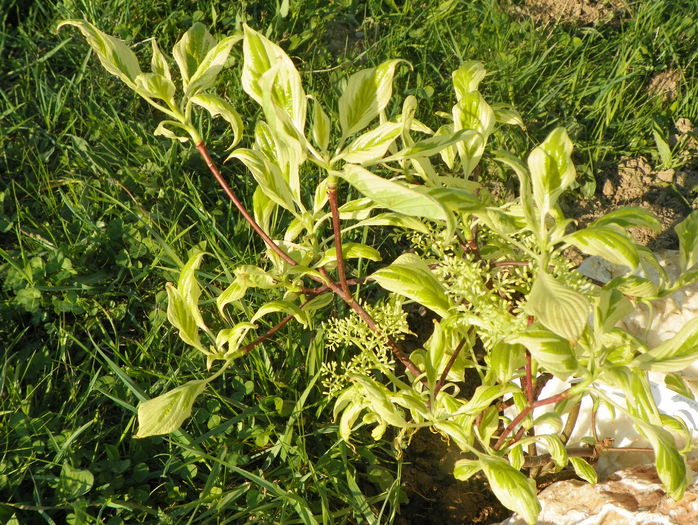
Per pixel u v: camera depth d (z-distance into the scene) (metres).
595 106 1.41
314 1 1.52
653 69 1.50
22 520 0.90
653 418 0.72
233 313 1.12
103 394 1.02
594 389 0.80
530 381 0.79
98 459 0.97
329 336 0.90
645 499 0.84
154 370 1.05
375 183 0.65
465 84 0.83
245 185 1.27
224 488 0.96
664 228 1.29
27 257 1.14
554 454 0.83
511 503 0.73
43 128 1.33
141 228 1.17
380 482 0.99
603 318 0.72
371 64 1.43
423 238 1.02
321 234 1.20
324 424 1.03
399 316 0.87
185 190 1.25
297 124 0.69
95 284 1.12
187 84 0.76
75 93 1.35
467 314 0.79
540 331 0.68
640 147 1.40
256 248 1.19
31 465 0.94
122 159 1.26
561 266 0.78
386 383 1.09
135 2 1.47
